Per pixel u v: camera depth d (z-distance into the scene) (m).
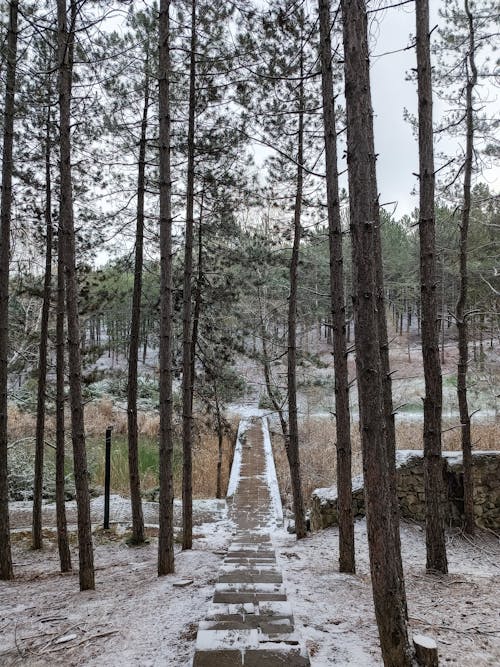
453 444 12.27
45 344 7.75
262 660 2.42
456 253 7.00
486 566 5.42
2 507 5.87
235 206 9.16
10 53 5.23
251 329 12.24
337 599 4.09
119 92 6.81
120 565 6.51
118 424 18.39
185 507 7.38
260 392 18.00
